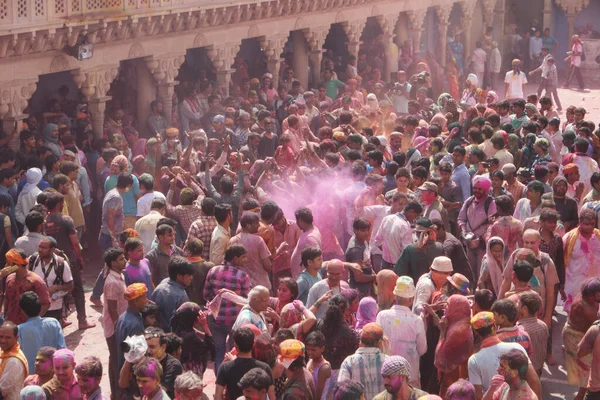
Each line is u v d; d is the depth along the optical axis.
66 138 20.23
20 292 12.71
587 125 20.75
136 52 23.77
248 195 16.14
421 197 14.77
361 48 34.66
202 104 26.06
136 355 9.51
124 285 12.54
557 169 17.05
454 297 10.83
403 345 10.73
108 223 16.62
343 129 20.86
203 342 10.94
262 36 28.28
